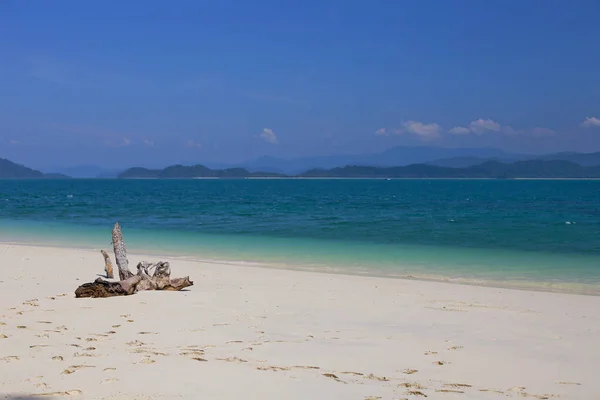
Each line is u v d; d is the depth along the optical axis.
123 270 13.98
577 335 9.53
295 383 6.42
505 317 10.95
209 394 5.91
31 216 43.56
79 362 7.06
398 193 116.75
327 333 9.28
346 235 29.62
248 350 7.97
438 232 31.19
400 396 6.14
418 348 8.47
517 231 31.83
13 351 7.55
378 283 15.06
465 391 6.49
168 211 51.41
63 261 18.47
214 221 39.25
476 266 19.05
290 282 14.95
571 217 43.84
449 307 11.88
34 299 11.66
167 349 7.86
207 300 11.91
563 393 6.57
